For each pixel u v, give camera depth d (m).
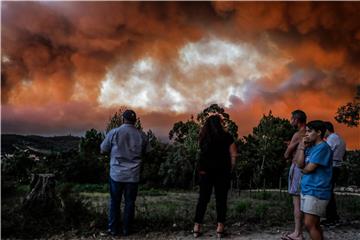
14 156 21.91
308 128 5.31
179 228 7.21
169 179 29.27
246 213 8.75
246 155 33.09
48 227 6.77
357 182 20.42
